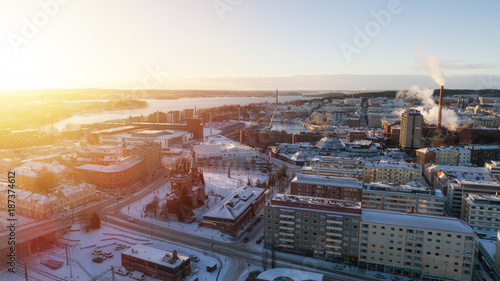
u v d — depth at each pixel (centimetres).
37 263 19475
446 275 18262
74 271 18762
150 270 18425
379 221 19350
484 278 18712
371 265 19500
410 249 18712
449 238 18088
